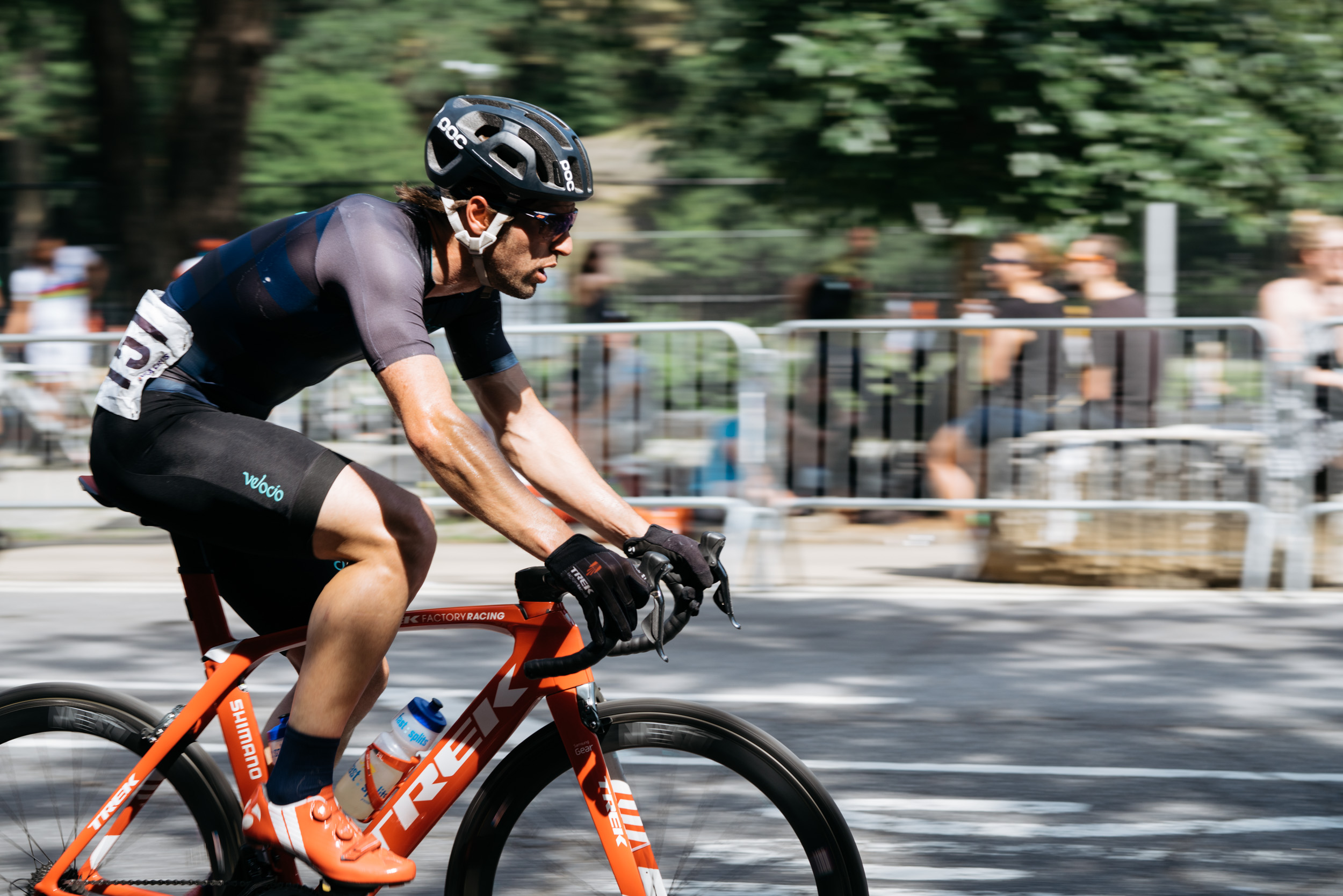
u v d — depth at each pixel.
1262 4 9.39
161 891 3.08
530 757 2.92
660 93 15.59
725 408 7.55
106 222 12.70
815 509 7.57
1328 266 8.18
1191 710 5.23
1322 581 7.45
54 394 8.29
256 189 13.12
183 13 14.93
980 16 8.84
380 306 2.67
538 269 2.83
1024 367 7.38
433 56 17.62
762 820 2.87
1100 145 9.10
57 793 3.22
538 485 3.07
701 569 2.61
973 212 9.47
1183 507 7.31
